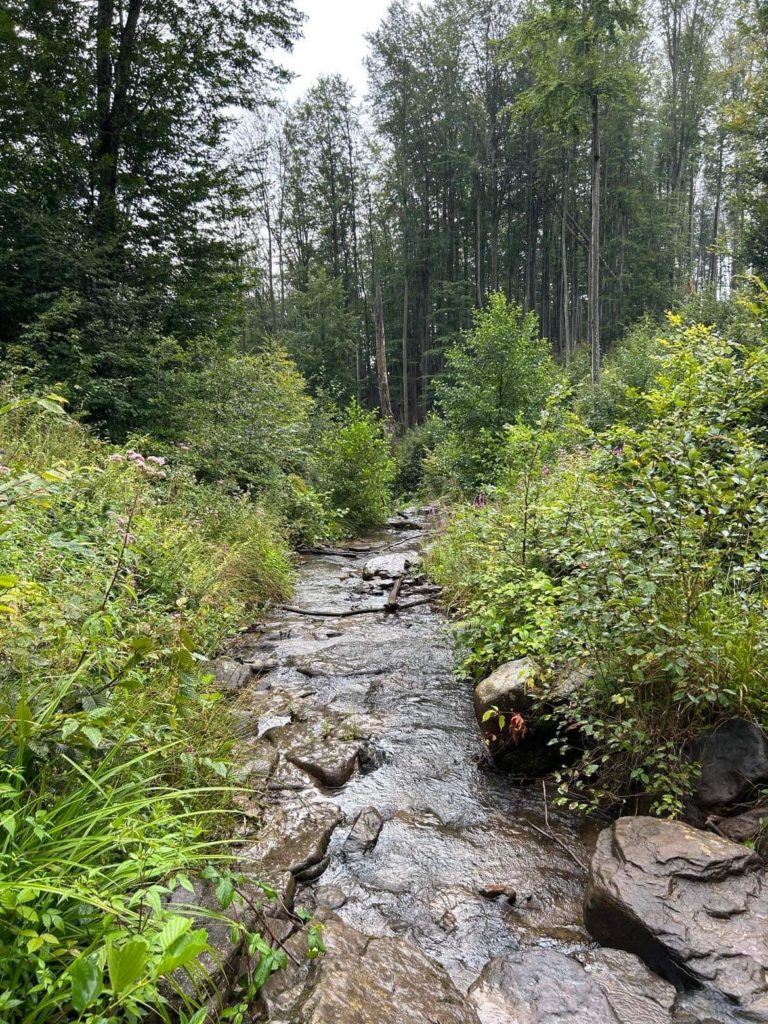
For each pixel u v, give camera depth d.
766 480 2.95
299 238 47.03
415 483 22.11
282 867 2.47
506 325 13.48
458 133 41.47
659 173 43.28
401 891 2.53
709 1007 1.89
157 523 5.21
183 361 10.38
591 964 2.11
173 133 12.52
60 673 2.17
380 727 3.96
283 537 9.10
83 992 1.21
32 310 9.37
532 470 5.22
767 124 16.92
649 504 3.11
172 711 2.60
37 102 10.73
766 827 2.52
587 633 3.07
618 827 2.54
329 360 40.66
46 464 5.09
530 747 3.48
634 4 20.14
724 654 2.83
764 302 4.64
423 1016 1.78
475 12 40.31
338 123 42.59
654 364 13.48
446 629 5.47
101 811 1.75
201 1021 1.39
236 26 13.24
